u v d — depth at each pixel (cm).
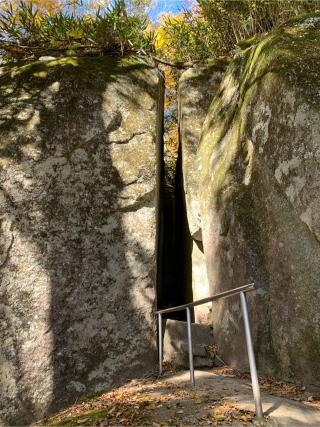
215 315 579
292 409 349
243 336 501
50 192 558
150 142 617
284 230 457
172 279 870
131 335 532
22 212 542
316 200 424
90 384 499
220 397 385
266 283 479
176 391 426
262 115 505
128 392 467
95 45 698
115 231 566
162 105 747
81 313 525
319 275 418
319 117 438
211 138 667
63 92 603
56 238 544
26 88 604
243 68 622
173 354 541
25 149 566
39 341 501
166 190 1012
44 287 521
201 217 642
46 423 448
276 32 545
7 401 471
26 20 721
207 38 857
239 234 521
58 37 696
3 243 525
